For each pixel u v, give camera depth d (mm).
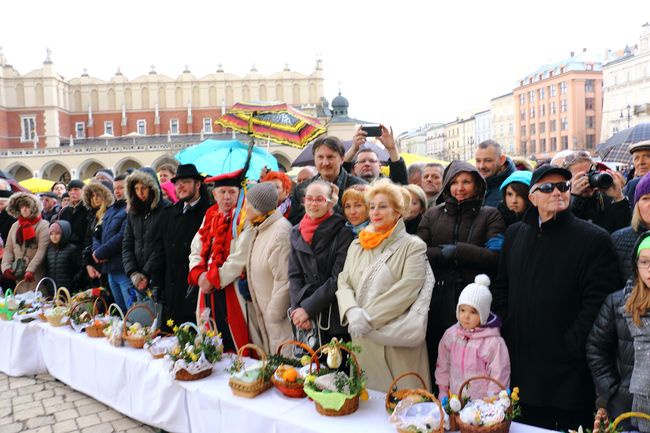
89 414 3822
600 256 2471
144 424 3607
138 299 4672
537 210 2713
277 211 3557
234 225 3709
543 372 2543
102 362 3873
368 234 2914
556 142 60094
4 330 4859
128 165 47062
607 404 2271
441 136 89562
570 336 2463
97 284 5770
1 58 52062
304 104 54000
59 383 4512
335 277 3062
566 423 2551
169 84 54625
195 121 54594
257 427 2648
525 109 65125
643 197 2408
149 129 54938
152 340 3680
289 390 2768
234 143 5000
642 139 5684
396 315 2754
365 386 2691
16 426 3672
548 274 2557
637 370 2066
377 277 2824
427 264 2895
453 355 2727
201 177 4383
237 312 3621
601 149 6645
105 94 55094
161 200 4770
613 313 2291
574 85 57094
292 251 3271
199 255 3857
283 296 3350
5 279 6285
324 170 3691
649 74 45531
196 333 3590
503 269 2873
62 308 4652
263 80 54281
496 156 3867
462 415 2188
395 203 2863
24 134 51906
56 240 5695
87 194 5695
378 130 4113
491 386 2543
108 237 5133
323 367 2709
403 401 2355
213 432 2930
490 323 2674
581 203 3299
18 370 4688
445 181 3217
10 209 5840
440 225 3240
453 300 3033
